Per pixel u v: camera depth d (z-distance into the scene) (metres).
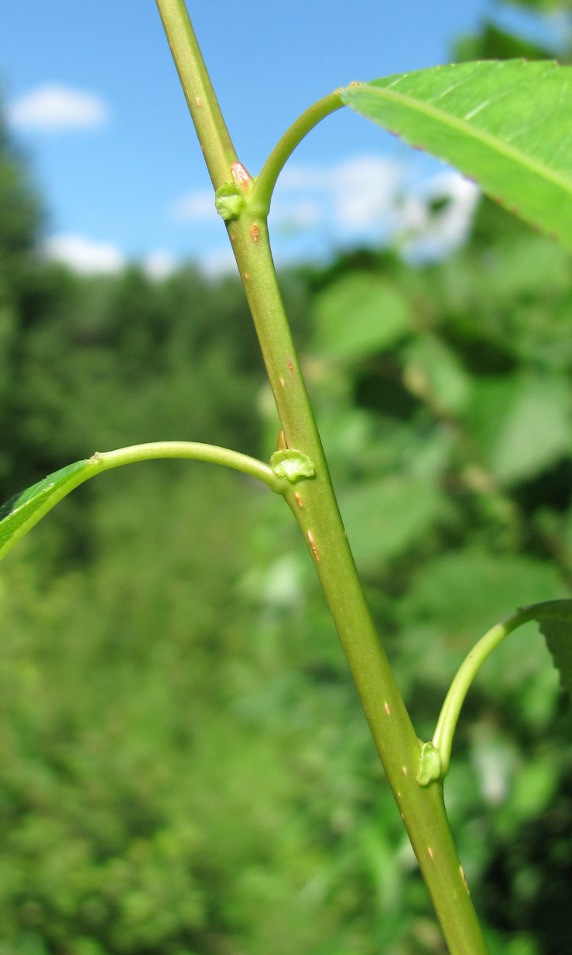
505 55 0.30
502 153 0.10
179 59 0.13
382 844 0.38
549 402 0.28
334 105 0.12
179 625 1.71
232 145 0.13
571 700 0.14
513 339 0.30
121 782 0.73
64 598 1.68
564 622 0.14
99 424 3.10
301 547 0.49
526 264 0.33
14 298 3.14
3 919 0.61
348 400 0.37
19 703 0.79
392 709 0.12
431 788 0.12
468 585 0.26
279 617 0.52
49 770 0.72
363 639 0.12
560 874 0.32
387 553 0.28
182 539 2.23
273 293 0.12
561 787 0.32
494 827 0.33
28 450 2.71
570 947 0.31
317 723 0.48
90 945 0.63
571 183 0.10
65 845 0.67
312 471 0.12
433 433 0.36
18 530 0.13
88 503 2.76
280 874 0.67
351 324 0.31
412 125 0.11
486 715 0.34
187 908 0.65
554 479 0.28
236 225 0.12
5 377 2.65
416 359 0.31
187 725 1.21
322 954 0.43
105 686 1.31
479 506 0.32
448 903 0.12
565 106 0.11
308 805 0.50
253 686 0.70
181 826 0.73
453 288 0.34
